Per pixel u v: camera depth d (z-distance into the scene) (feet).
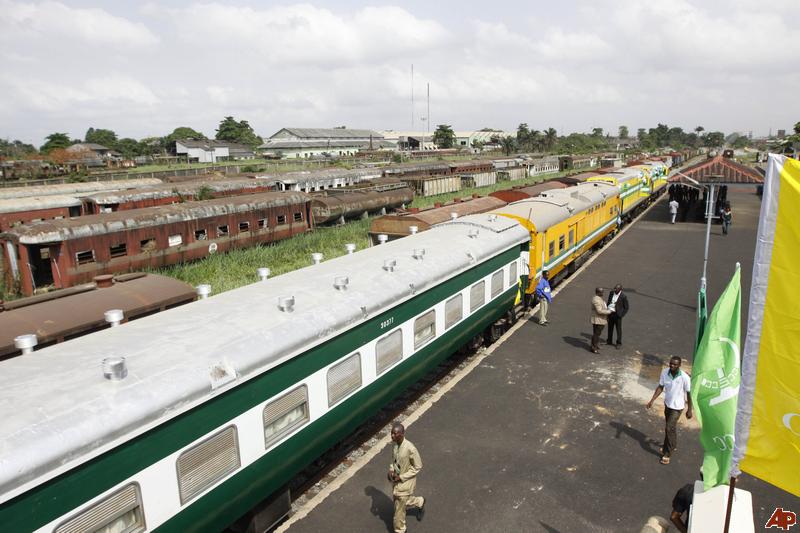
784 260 16.40
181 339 23.90
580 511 28.35
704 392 23.47
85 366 20.85
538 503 28.96
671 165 245.24
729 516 18.60
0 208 88.02
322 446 28.68
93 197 96.84
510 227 53.42
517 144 488.02
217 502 22.41
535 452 33.60
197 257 84.99
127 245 74.33
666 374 31.83
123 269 73.87
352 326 29.50
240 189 127.85
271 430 25.12
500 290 49.93
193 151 348.18
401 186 155.43
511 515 28.07
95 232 69.97
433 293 38.29
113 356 21.63
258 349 24.08
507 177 235.40
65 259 67.10
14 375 20.07
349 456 33.58
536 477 31.14
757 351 17.24
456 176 184.75
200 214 84.84
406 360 35.68
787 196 16.06
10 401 18.03
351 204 122.52
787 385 16.88
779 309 16.70
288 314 27.58
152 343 23.36
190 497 21.25
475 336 47.26
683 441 34.73
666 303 62.80
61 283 67.72
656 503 28.94
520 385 42.63
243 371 22.95
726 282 71.36
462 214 66.49
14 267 66.85
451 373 45.57
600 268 80.79
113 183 127.54
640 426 36.52
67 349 22.84
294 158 366.84
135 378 20.15
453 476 31.27
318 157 347.15
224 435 22.57
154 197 106.11
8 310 35.94
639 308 61.16
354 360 30.53
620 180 112.88
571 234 72.38
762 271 16.80
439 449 33.99
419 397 41.29
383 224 60.54
